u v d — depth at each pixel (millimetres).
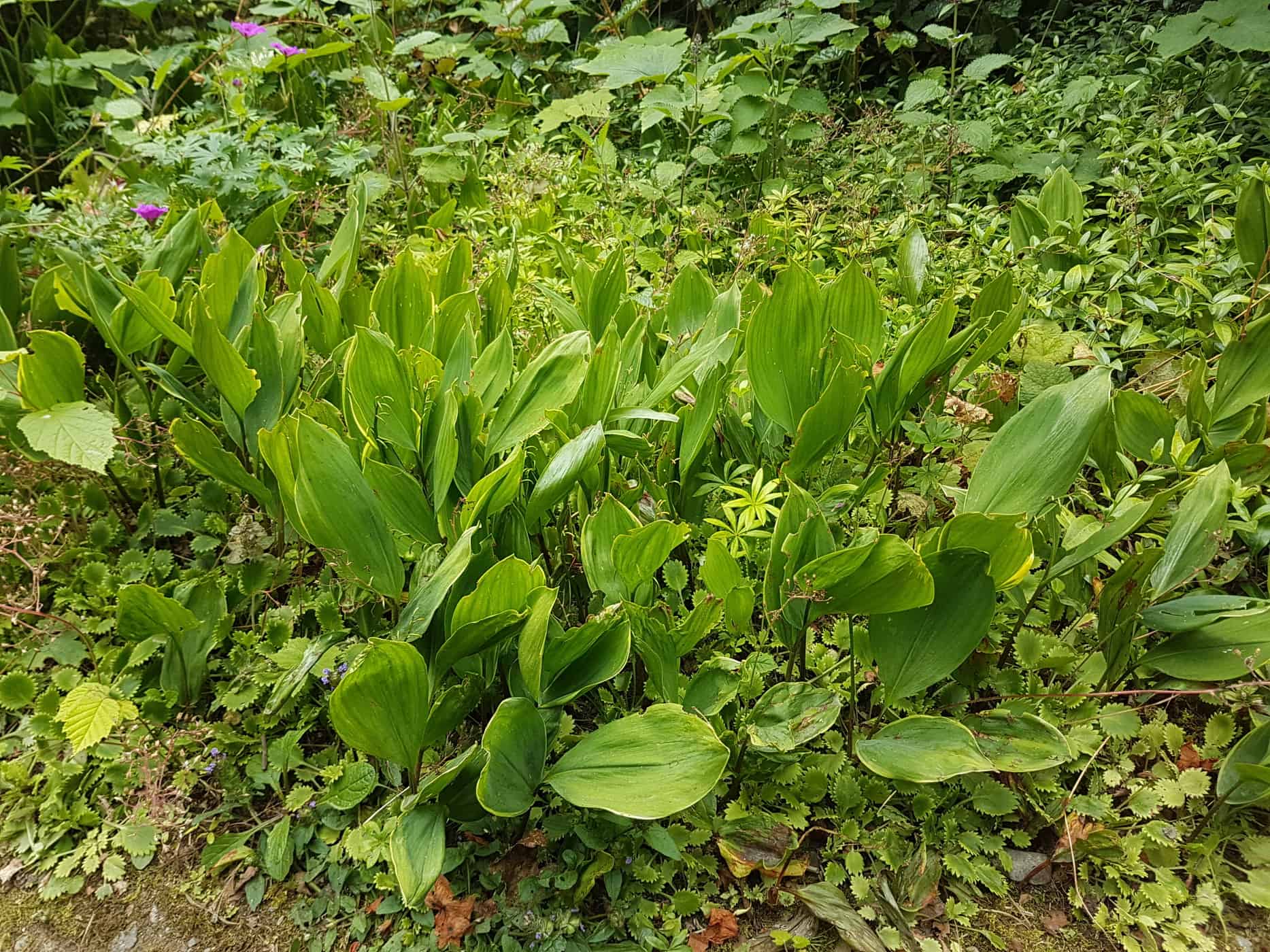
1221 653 1569
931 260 2893
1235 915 1521
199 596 1882
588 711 1836
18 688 1787
